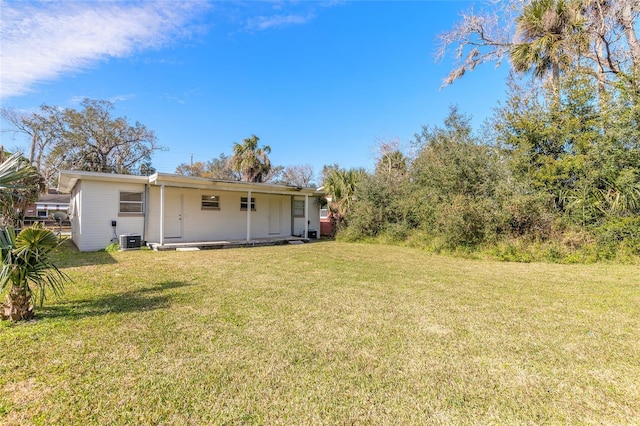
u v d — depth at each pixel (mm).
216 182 10805
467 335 3211
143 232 10617
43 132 22109
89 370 2414
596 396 2178
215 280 5547
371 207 13289
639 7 9383
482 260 8438
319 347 2885
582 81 8836
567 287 5309
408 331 3295
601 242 8055
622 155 8039
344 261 7977
